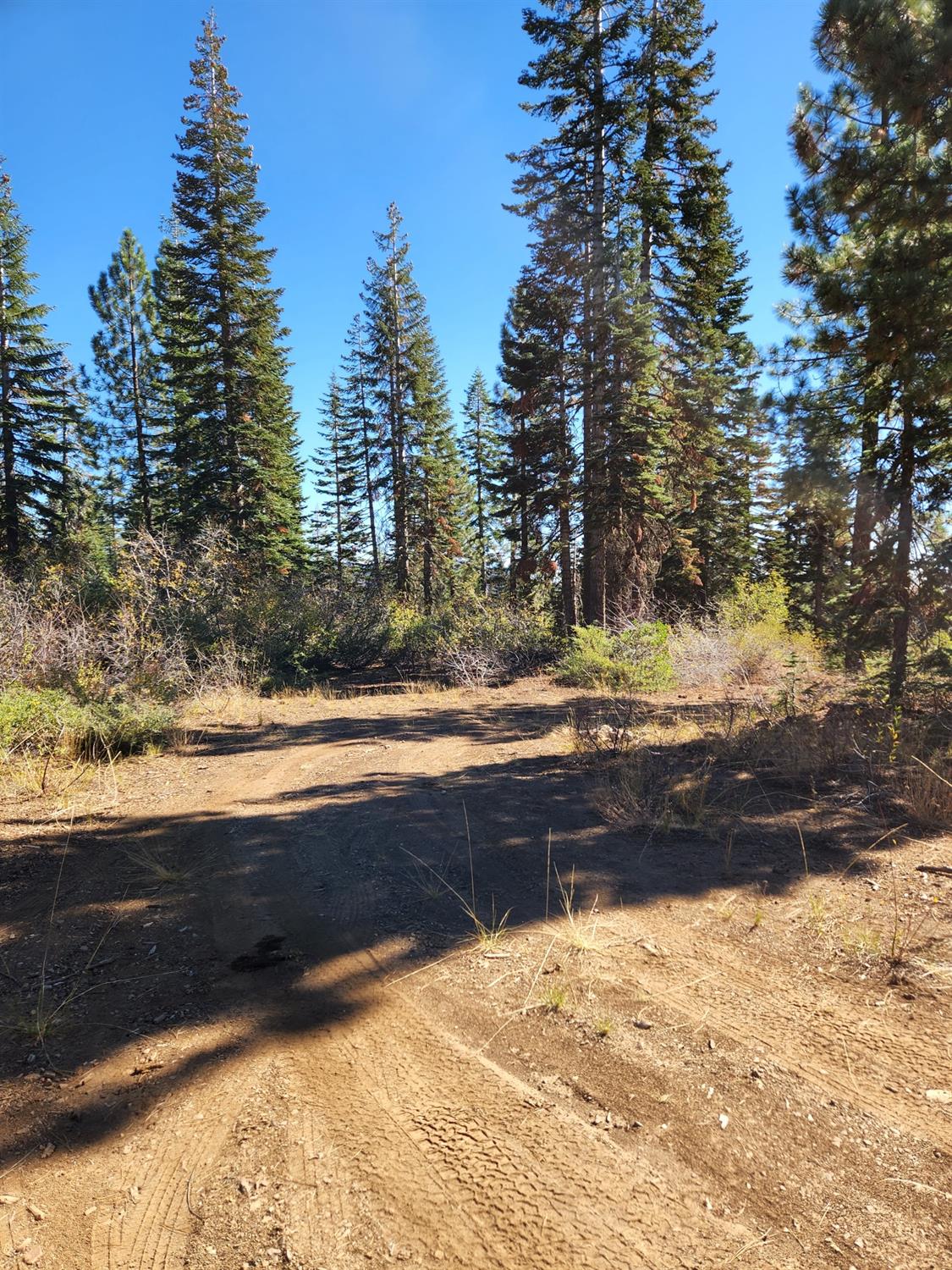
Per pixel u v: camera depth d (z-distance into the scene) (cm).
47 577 1298
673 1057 247
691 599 2402
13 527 2462
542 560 2092
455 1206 186
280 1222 182
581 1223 180
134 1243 177
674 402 1894
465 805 575
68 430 3288
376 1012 282
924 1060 239
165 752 836
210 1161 204
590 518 1742
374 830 521
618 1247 172
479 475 4338
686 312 1892
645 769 638
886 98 628
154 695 990
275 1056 254
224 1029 272
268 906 388
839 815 489
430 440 3300
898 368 675
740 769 629
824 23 645
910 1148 202
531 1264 168
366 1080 240
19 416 2494
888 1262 165
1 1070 247
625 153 1711
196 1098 231
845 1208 182
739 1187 190
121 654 1000
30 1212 187
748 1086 230
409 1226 180
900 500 761
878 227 674
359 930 355
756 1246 171
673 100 1744
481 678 1503
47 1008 288
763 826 479
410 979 307
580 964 314
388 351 3222
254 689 1371
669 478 2080
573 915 363
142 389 3491
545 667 1603
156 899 399
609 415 1659
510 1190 190
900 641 755
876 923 334
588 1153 203
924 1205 182
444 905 383
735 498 2655
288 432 3338
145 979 311
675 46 1731
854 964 302
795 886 383
